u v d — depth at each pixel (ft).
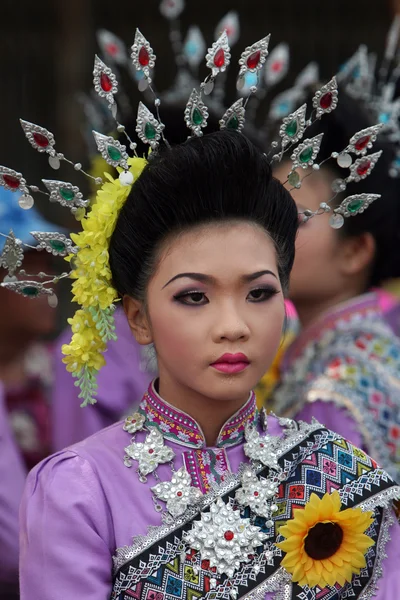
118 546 8.77
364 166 9.67
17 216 16.03
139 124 9.21
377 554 9.25
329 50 30.22
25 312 16.90
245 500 9.01
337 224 9.76
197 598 8.64
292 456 9.37
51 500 8.80
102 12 31.19
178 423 9.21
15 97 31.12
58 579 8.58
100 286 9.29
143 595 8.61
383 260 13.39
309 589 8.85
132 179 9.16
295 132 9.40
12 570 13.61
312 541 8.94
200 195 8.73
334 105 9.45
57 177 30.78
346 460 9.45
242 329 8.57
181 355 8.75
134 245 9.02
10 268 9.35
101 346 9.40
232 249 8.71
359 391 12.38
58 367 16.56
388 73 16.43
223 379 8.65
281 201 9.12
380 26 30.17
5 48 31.17
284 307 9.07
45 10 31.24
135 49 9.16
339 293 13.30
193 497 8.95
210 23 30.78
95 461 9.05
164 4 19.84
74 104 30.91
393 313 15.11
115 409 16.33
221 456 9.21
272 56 15.81
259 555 8.91
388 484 9.37
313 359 13.24
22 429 17.06
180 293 8.71
